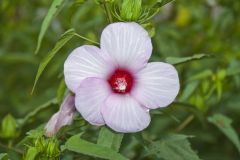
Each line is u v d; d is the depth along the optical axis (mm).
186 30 1757
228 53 1658
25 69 1885
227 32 1766
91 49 1000
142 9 1118
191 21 1755
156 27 1687
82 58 1001
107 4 1035
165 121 1572
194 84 1358
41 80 1838
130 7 1021
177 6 1810
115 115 1005
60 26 1780
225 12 1768
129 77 1022
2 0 1801
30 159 1008
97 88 1001
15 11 1862
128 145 1222
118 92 1017
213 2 1805
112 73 1018
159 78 1009
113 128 1007
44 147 1012
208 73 1356
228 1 1773
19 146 1217
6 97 1808
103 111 1000
